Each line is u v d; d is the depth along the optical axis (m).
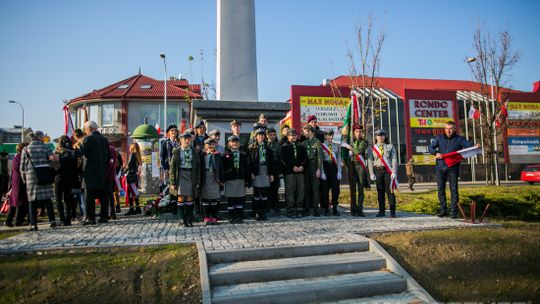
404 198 13.42
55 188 8.05
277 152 8.91
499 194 12.55
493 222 7.86
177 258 5.14
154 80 40.25
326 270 5.10
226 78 10.48
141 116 35.91
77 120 37.50
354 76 21.45
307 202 9.23
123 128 35.53
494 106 24.28
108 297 4.36
